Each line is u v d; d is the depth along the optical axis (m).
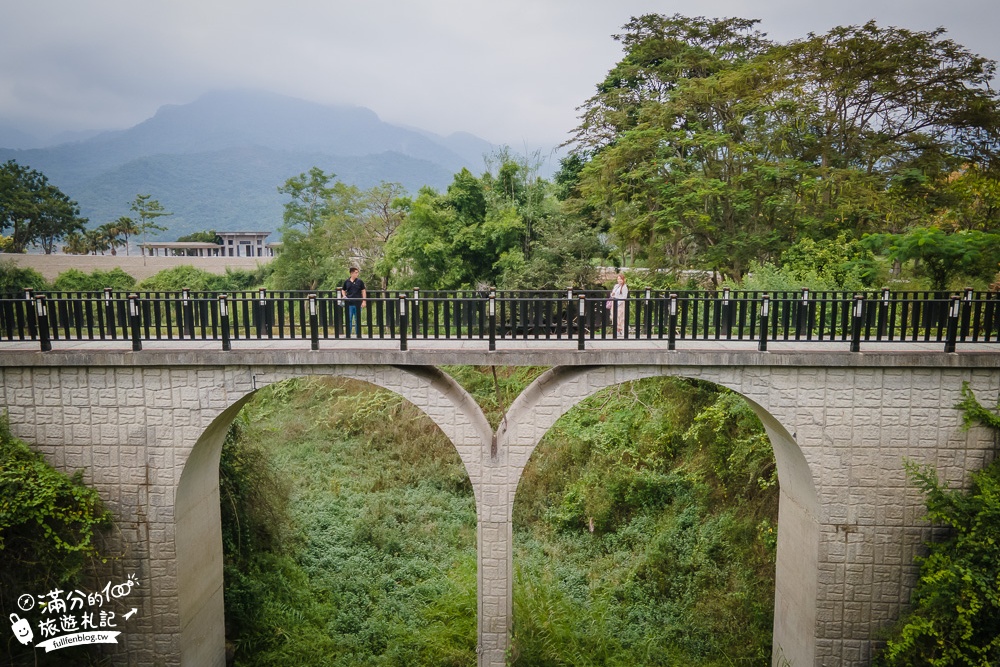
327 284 36.97
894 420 11.82
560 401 12.02
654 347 12.17
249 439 17.91
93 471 12.01
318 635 14.95
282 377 11.89
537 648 12.68
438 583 17.16
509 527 12.27
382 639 14.98
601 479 19.97
